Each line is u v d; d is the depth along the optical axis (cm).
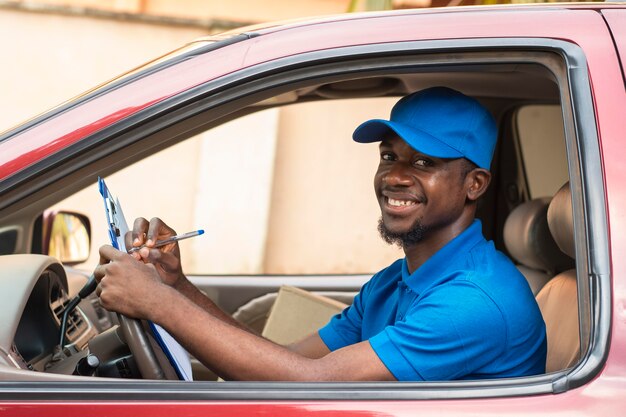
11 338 201
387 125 214
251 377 191
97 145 181
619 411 166
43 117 185
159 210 788
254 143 773
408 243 221
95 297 298
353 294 355
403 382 172
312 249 793
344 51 187
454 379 198
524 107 327
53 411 166
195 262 784
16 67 762
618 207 175
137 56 762
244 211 780
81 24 757
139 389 169
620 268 172
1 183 177
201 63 188
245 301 354
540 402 168
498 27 189
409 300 221
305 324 323
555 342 239
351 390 170
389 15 195
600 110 181
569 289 250
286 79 188
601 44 187
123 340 208
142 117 182
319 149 783
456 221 222
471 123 218
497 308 200
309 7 760
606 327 170
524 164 342
